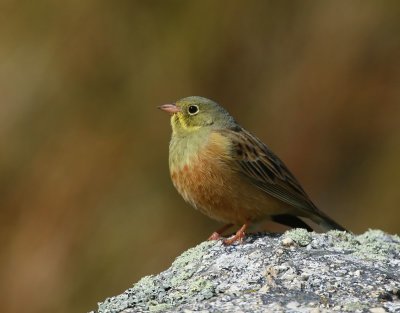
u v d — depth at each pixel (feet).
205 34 50.11
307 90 50.83
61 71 49.24
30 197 47.55
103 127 48.70
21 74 49.14
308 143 50.42
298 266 24.72
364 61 51.24
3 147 48.14
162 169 48.03
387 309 22.17
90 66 49.44
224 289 23.80
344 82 50.98
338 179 50.26
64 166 47.93
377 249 26.76
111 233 47.03
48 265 46.57
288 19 51.47
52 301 46.16
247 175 31.19
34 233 46.96
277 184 31.63
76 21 49.75
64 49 49.47
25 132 48.52
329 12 51.72
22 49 49.39
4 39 49.47
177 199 47.70
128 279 46.44
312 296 23.03
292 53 51.29
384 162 50.14
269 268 24.53
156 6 50.14
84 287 46.29
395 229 49.14
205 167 30.83
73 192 47.52
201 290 23.94
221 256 26.04
